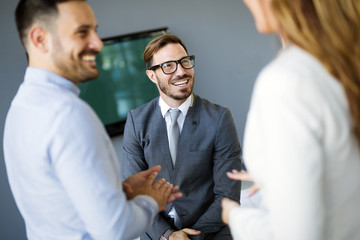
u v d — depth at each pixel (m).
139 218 0.93
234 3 3.95
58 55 0.91
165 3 3.65
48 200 0.92
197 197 1.61
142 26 3.58
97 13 3.36
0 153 3.06
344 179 0.71
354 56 0.70
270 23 0.81
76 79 0.97
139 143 1.66
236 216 0.90
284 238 0.68
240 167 1.65
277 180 0.67
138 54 3.56
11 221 3.14
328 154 0.69
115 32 3.47
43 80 0.92
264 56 4.18
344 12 0.70
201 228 1.58
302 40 0.72
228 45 4.00
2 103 3.06
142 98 3.67
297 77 0.67
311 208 0.66
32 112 0.88
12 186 1.04
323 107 0.67
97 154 0.85
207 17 3.86
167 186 1.10
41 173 0.88
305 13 0.72
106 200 0.85
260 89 0.71
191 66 1.58
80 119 0.85
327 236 0.73
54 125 0.84
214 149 1.61
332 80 0.70
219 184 1.61
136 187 1.12
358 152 0.71
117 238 0.87
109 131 3.56
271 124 0.68
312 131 0.66
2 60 3.03
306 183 0.65
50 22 0.89
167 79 1.56
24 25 0.91
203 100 1.68
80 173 0.83
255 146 0.77
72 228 0.94
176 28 3.74
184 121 1.59
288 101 0.66
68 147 0.83
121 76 3.53
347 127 0.70
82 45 0.92
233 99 4.16
